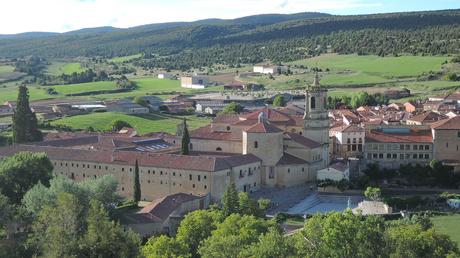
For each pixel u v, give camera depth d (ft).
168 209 585.22
